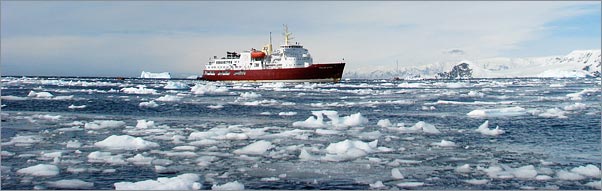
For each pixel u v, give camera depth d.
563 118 28.03
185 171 14.18
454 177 13.40
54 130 22.69
